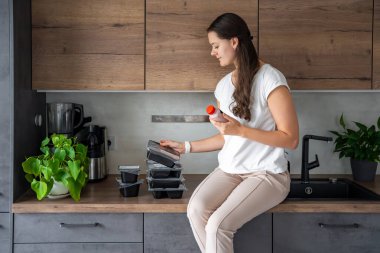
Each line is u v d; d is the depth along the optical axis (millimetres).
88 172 2209
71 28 2055
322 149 2463
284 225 1830
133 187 1921
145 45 2082
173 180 1884
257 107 1776
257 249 1839
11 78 1819
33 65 2061
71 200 1867
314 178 2336
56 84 2072
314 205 1806
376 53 2109
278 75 1752
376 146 2299
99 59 2072
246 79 1746
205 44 2086
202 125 2447
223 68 2100
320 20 2092
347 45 2102
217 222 1630
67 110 2184
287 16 2086
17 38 1859
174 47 2086
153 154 1881
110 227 1830
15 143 1855
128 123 2432
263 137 1666
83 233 1830
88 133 2219
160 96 2432
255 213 1710
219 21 1784
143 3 2066
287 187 1786
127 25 2068
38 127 2232
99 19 2061
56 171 1815
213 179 1863
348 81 2113
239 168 1819
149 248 1841
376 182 2242
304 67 2104
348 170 2465
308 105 2453
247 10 2084
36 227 1825
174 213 1831
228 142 1873
